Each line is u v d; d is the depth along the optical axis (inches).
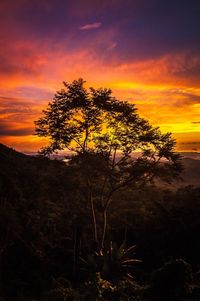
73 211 1439.5
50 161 1263.5
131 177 1189.1
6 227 1141.7
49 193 1438.2
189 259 1187.3
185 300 499.8
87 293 581.0
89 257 931.3
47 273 1102.4
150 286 545.0
